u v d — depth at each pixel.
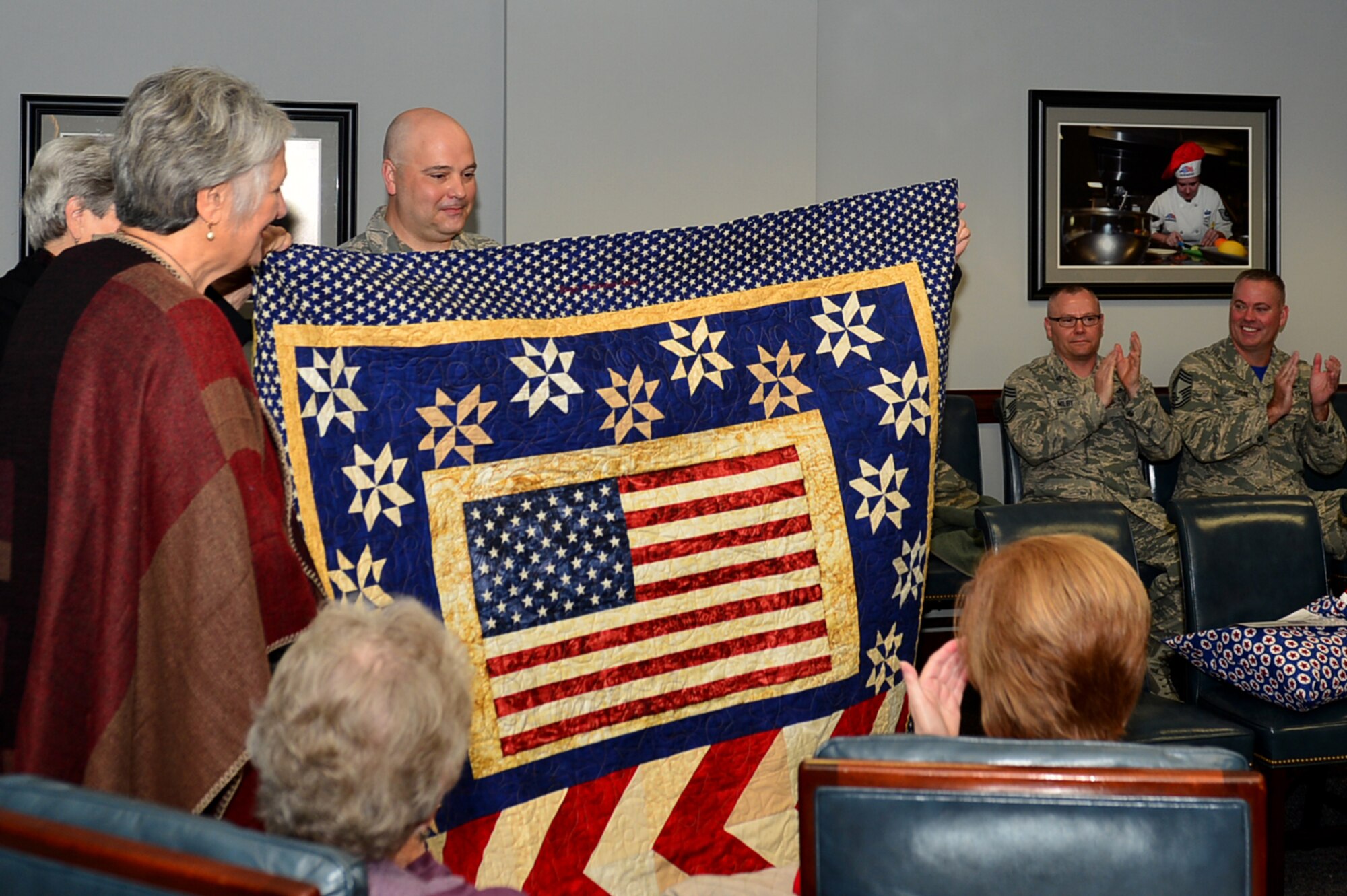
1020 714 1.34
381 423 1.95
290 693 1.03
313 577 1.66
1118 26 5.18
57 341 1.48
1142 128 5.18
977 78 5.09
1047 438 4.23
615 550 2.05
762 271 2.25
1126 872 1.12
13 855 0.95
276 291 1.94
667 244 2.21
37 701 1.42
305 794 1.01
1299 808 3.45
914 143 5.06
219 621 1.44
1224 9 5.25
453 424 1.99
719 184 4.64
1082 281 5.18
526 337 2.08
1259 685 2.84
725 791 2.08
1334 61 5.32
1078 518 3.11
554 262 2.15
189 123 1.54
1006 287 5.17
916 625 2.24
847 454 2.20
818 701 2.14
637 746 2.03
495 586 1.97
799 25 4.67
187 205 1.56
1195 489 4.47
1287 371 4.44
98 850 0.92
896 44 5.02
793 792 2.12
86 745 1.44
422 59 4.60
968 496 4.41
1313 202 5.34
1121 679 1.33
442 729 1.05
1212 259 5.27
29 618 1.44
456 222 3.04
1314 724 2.77
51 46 4.36
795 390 2.20
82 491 1.44
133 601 1.44
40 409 1.46
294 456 1.89
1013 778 1.14
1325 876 2.98
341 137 4.53
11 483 1.45
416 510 1.95
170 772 1.47
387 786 1.01
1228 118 5.24
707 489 2.12
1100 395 4.20
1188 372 4.66
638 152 4.58
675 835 2.04
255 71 4.50
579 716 2.00
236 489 1.47
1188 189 5.22
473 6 4.62
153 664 1.47
